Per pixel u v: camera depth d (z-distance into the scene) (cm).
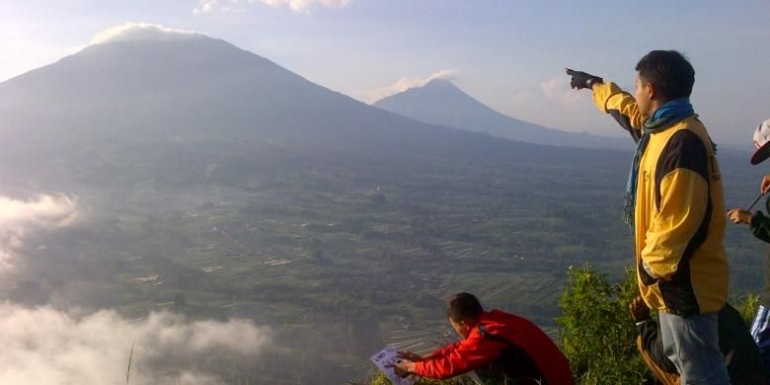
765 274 418
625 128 398
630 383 444
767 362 399
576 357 496
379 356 460
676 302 315
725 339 359
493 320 418
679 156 306
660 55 322
